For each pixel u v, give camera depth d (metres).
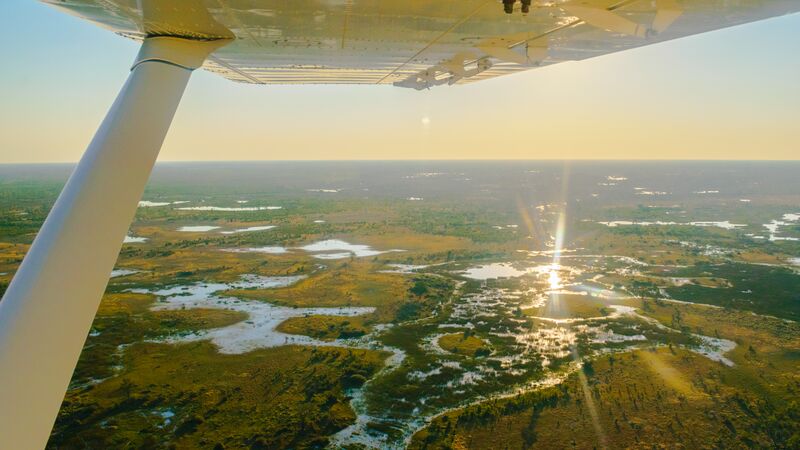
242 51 7.99
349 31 6.57
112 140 3.81
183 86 4.84
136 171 3.82
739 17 5.77
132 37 6.43
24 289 3.08
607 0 5.09
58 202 3.49
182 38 5.05
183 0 4.14
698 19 5.87
